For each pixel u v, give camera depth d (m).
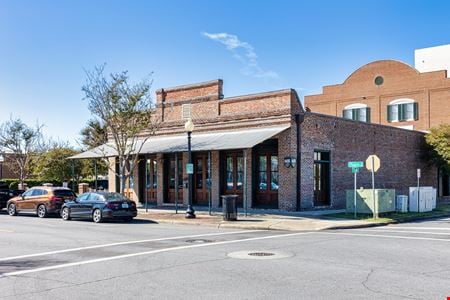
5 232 17.52
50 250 12.86
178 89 29.98
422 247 12.78
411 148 34.28
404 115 46.41
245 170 22.38
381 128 30.95
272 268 9.78
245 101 26.33
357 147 28.55
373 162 22.22
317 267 9.85
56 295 7.76
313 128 25.31
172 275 9.19
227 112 27.17
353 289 7.90
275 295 7.54
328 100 52.16
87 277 9.14
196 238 15.18
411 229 18.30
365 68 49.53
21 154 44.59
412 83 46.19
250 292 7.75
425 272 9.30
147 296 7.59
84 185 39.03
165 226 19.88
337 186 26.70
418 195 26.17
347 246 12.98
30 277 9.21
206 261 10.69
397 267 9.83
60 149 47.25
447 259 10.81
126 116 27.55
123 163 27.48
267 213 23.42
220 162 27.39
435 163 35.31
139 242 14.27
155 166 31.34
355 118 49.75
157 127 30.31
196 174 28.97
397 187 32.31
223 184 27.44
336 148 26.83
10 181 45.69
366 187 29.06
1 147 45.38
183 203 29.27
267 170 25.58
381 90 48.22
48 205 24.92
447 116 43.78
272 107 24.95
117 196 22.38
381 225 20.33
